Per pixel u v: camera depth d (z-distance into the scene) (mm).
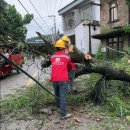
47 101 3375
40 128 2551
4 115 2984
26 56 3092
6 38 2592
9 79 6160
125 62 4566
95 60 3449
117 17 9977
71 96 3445
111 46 10031
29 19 8031
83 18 14703
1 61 5930
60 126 2570
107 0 10500
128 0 7898
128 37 8984
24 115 2951
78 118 2744
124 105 2980
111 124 2553
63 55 2781
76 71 3314
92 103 3189
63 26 17250
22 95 3711
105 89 3287
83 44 13203
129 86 3592
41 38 3121
